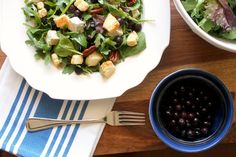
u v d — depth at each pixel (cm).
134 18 65
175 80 62
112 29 63
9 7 64
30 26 65
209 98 64
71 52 64
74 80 64
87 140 65
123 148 66
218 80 62
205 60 66
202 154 95
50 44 63
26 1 65
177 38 67
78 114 66
